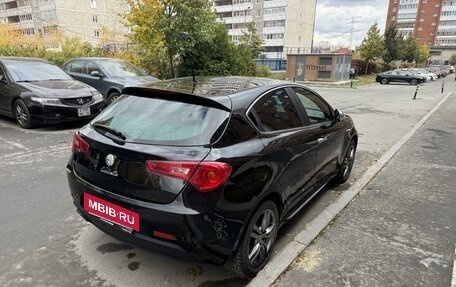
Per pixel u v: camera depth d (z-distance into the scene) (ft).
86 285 8.40
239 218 7.85
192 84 9.97
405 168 18.90
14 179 15.11
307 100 12.33
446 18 341.62
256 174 8.32
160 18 51.31
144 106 9.07
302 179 10.98
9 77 25.38
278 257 9.80
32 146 20.47
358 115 38.68
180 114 8.41
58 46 78.64
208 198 7.32
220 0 270.87
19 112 24.81
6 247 9.89
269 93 10.16
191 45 54.29
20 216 11.76
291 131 10.39
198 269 9.22
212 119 8.06
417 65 241.55
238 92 9.20
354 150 16.87
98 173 8.43
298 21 260.21
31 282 8.44
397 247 10.69
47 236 10.57
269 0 249.34
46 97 23.32
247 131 8.57
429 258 10.13
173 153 7.44
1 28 82.58
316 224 11.94
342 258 9.98
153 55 55.67
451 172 18.28
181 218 7.22
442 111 43.45
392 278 9.11
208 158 7.39
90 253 9.74
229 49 64.08
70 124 26.61
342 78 113.39
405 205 13.96
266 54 257.96
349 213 13.10
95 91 26.23
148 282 8.59
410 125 32.83
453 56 308.81
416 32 360.28
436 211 13.43
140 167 7.64
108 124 8.96
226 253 7.82
